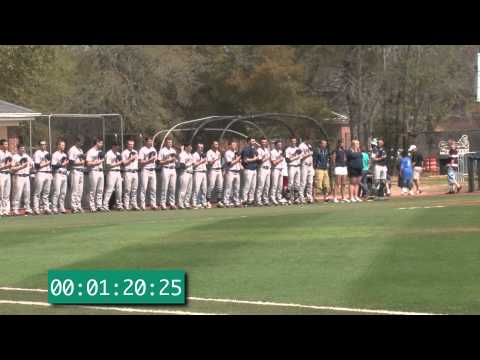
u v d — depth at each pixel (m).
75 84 67.38
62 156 33.12
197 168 35.03
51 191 33.22
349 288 14.51
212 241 20.45
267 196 36.25
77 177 33.38
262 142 36.56
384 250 18.28
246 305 13.50
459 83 65.12
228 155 35.59
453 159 41.56
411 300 13.55
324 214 26.77
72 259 18.17
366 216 25.36
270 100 66.31
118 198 34.31
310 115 66.56
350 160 37.31
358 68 60.38
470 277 15.19
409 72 60.09
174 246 19.77
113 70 65.62
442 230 21.27
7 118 36.53
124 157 34.22
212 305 13.55
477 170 47.19
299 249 18.78
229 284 15.10
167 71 67.75
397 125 58.84
